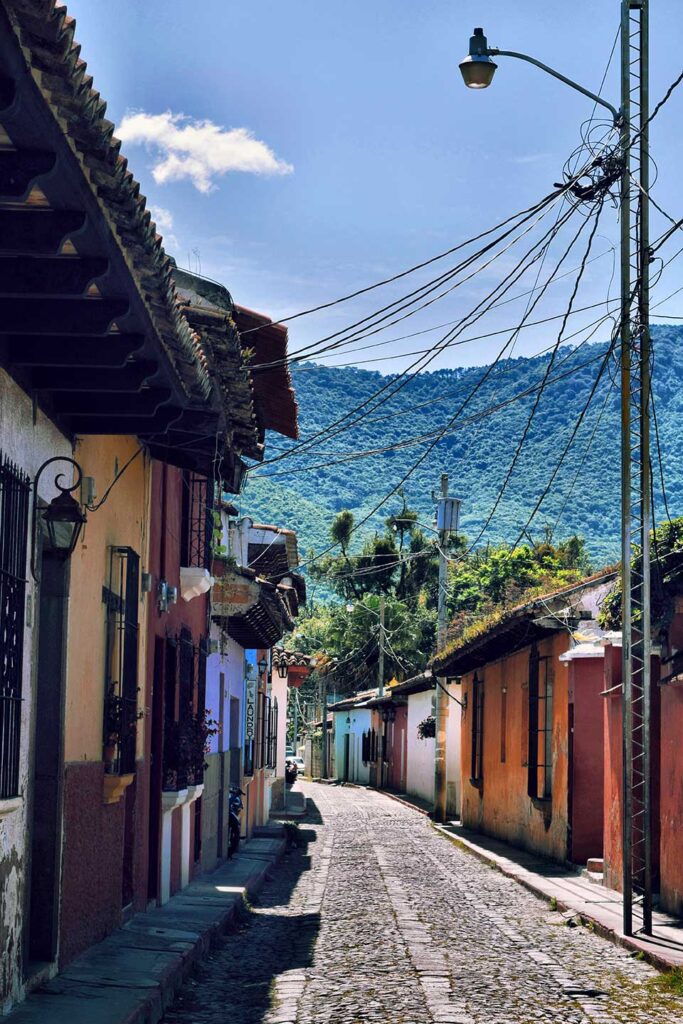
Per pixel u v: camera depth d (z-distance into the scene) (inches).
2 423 286.0
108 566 414.6
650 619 536.7
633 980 406.0
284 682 1541.6
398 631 2278.5
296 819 1339.8
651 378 562.6
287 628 996.6
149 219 246.1
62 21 178.4
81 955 376.8
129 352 297.6
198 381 344.2
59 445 346.6
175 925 459.5
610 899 619.8
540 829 863.1
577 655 764.0
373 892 662.5
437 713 1316.4
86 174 221.5
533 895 668.7
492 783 1069.8
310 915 567.5
